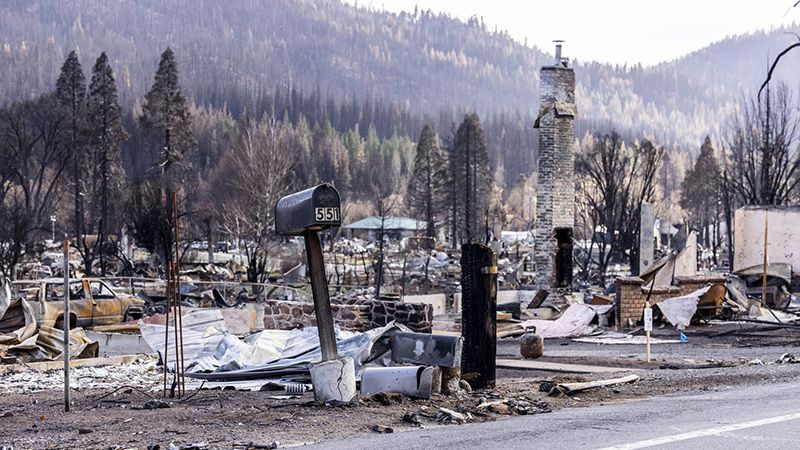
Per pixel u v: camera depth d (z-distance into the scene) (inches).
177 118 4667.8
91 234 4702.3
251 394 750.5
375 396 657.6
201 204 4601.4
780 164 3002.0
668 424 566.6
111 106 4980.3
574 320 1504.7
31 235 4345.5
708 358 1082.7
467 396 698.8
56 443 534.9
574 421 585.0
